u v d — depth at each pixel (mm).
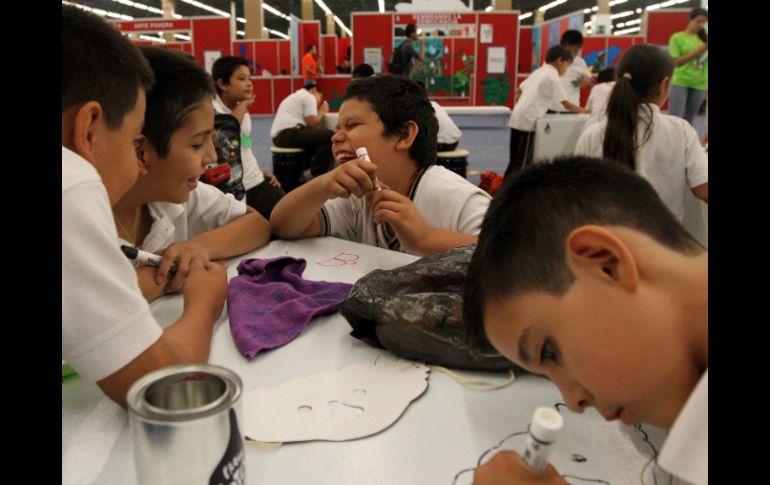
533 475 490
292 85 11633
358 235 1606
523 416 680
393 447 620
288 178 4848
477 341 648
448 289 848
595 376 506
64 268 604
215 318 918
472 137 9031
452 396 724
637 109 2164
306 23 11867
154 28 9250
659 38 9367
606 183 553
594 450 618
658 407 514
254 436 631
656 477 573
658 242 518
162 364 673
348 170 1326
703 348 496
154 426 431
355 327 850
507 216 572
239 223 1377
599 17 11328
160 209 1266
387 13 8945
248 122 3324
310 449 616
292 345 862
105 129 730
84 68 689
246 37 13219
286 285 1035
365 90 1485
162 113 1018
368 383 744
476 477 513
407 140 1466
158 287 1037
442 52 9219
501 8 10484
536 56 11117
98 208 646
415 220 1298
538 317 527
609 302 495
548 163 608
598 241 495
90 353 630
